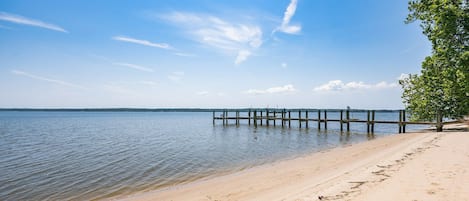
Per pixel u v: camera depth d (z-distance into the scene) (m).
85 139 28.31
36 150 20.64
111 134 34.19
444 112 19.84
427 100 20.72
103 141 26.41
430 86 16.62
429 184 6.77
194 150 20.12
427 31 9.25
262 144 23.73
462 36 7.89
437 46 8.72
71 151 20.03
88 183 11.26
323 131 37.84
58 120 80.19
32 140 27.58
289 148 21.08
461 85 8.22
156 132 37.22
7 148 21.89
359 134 32.91
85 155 18.16
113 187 10.66
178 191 9.62
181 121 74.12
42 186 10.88
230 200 8.06
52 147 22.30
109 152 19.38
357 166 10.90
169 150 20.17
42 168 14.16
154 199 8.75
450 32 7.93
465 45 7.88
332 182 8.20
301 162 14.16
